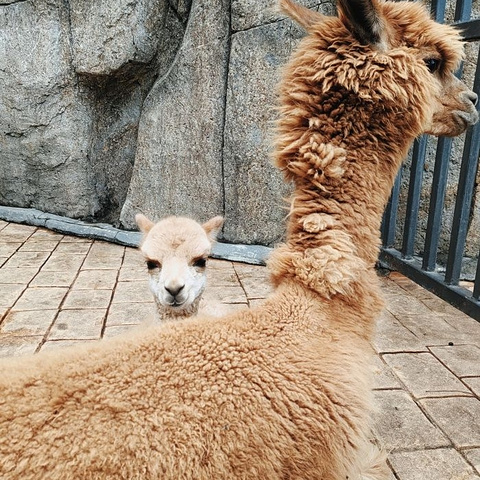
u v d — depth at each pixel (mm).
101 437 1099
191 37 5777
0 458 1022
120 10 5934
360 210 1654
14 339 3641
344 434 1423
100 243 6402
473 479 2287
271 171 5695
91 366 1241
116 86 6633
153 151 6297
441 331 3941
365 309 1644
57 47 6426
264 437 1266
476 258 5324
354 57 1606
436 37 1731
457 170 5246
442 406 2859
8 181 7379
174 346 1349
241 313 1553
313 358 1430
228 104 5672
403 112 1648
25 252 5898
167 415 1181
